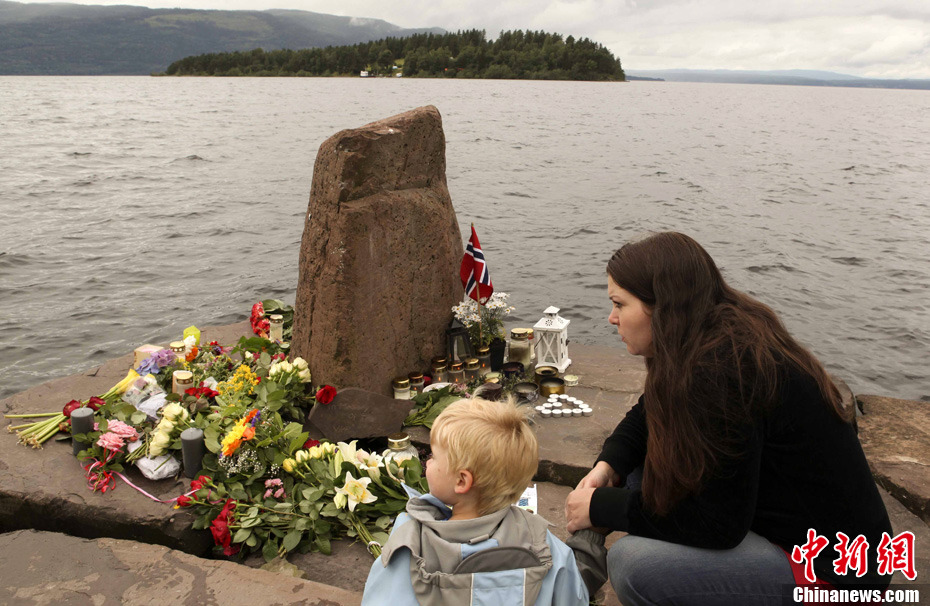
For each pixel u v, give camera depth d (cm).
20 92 10750
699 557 209
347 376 439
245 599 287
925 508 364
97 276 1096
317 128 4275
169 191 1908
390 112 5934
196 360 484
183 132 3931
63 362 793
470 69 19338
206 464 367
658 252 209
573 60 19150
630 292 214
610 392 486
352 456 371
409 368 483
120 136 3647
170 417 379
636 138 3941
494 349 511
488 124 4700
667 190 2041
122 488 360
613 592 294
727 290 211
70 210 1619
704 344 198
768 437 196
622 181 2220
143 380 443
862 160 3047
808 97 17388
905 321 933
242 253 1244
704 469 196
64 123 4559
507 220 1577
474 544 198
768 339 196
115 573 302
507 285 1077
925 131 5475
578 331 890
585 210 1709
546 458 391
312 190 450
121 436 374
